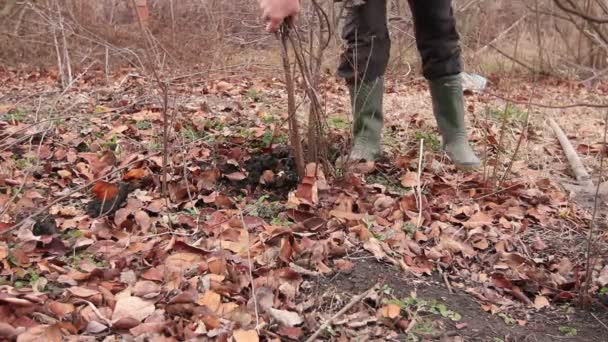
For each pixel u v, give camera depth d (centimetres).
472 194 302
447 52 319
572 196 325
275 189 287
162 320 186
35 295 189
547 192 322
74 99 452
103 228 241
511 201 293
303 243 228
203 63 602
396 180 309
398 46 704
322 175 281
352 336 187
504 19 813
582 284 230
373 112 319
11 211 253
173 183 280
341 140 338
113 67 738
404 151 348
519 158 378
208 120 381
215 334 180
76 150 338
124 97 470
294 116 271
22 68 821
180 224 251
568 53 780
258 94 511
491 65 769
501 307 214
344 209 262
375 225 253
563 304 221
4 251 212
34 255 220
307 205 260
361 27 308
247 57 596
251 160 306
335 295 204
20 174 296
